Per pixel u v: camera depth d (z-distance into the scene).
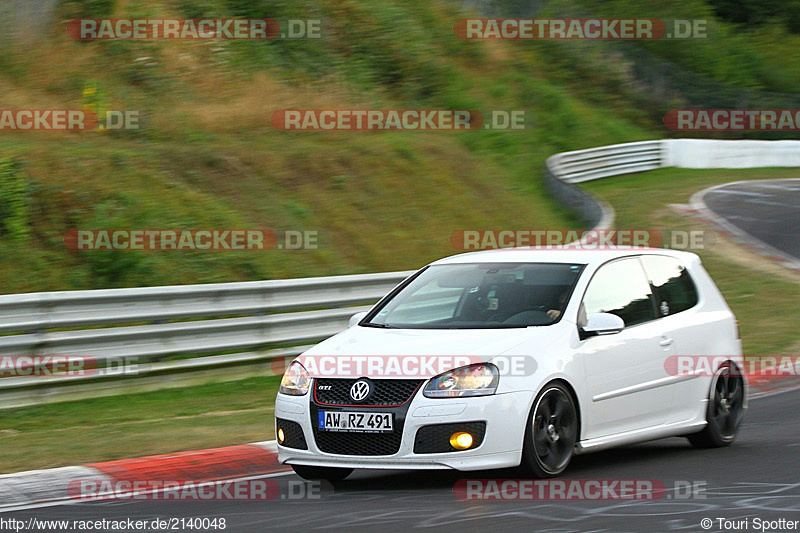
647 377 25.83
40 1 88.06
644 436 25.80
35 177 59.22
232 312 43.00
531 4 168.88
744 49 190.00
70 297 38.03
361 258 69.06
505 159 113.75
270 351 44.56
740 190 112.31
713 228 88.62
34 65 82.62
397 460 22.20
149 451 28.97
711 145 133.75
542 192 103.56
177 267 56.91
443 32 142.50
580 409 23.86
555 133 130.88
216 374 42.75
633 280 27.09
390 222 77.12
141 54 90.56
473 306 25.55
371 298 48.50
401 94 119.31
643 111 157.38
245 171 73.81
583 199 90.25
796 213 96.69
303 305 45.59
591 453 27.38
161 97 87.25
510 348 23.08
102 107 78.25
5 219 55.12
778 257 76.81
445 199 85.94
